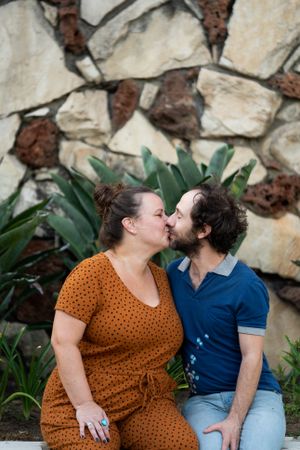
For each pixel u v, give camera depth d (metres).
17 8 4.29
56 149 4.32
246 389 2.69
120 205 2.73
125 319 2.65
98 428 2.57
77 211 4.01
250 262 4.29
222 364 2.79
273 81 4.24
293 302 4.29
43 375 4.17
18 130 4.31
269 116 4.25
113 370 2.69
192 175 3.90
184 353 2.85
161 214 2.75
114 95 4.30
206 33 4.26
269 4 4.20
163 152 4.30
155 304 2.74
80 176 4.00
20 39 4.29
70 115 4.31
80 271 2.67
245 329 2.71
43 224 4.30
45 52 4.30
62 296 2.64
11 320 4.28
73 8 4.27
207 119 4.28
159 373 2.73
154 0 4.25
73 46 4.29
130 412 2.69
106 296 2.67
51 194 4.10
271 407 2.74
